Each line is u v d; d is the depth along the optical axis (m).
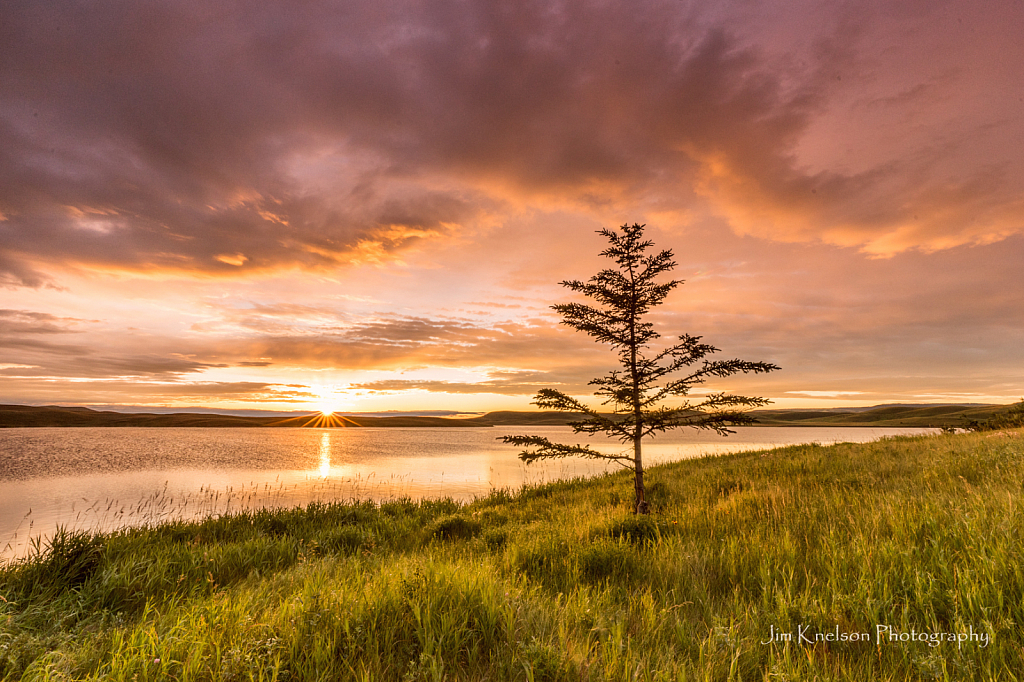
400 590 4.00
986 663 2.76
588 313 9.75
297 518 11.47
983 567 3.68
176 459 44.62
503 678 2.88
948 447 13.41
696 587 4.49
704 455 23.41
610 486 14.98
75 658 3.30
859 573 4.26
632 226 9.91
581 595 4.27
